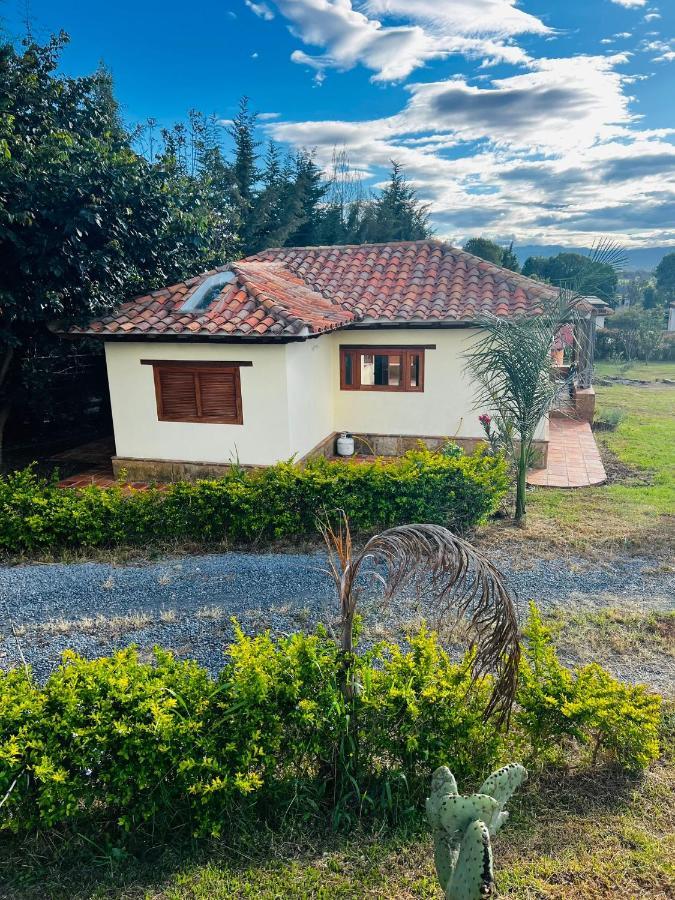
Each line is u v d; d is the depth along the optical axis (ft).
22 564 30.66
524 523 34.45
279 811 14.83
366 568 29.01
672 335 119.85
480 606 13.33
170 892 12.97
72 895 12.97
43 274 38.88
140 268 47.52
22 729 13.56
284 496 32.45
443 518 32.68
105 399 62.49
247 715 14.51
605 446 52.42
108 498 32.71
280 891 12.96
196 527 32.53
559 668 17.19
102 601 26.16
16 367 48.19
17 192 37.19
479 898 9.53
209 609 25.36
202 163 102.37
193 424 41.75
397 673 16.08
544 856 13.84
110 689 14.52
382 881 13.20
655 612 25.00
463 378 45.50
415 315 44.14
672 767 16.67
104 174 39.75
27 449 55.98
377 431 48.57
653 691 19.89
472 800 10.71
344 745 15.02
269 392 39.78
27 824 13.48
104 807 14.69
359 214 133.90
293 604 25.70
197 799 14.07
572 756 17.06
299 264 55.11
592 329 61.57
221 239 61.77
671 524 34.42
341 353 47.88
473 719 15.42
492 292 46.44
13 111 41.81
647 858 13.65
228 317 38.88
